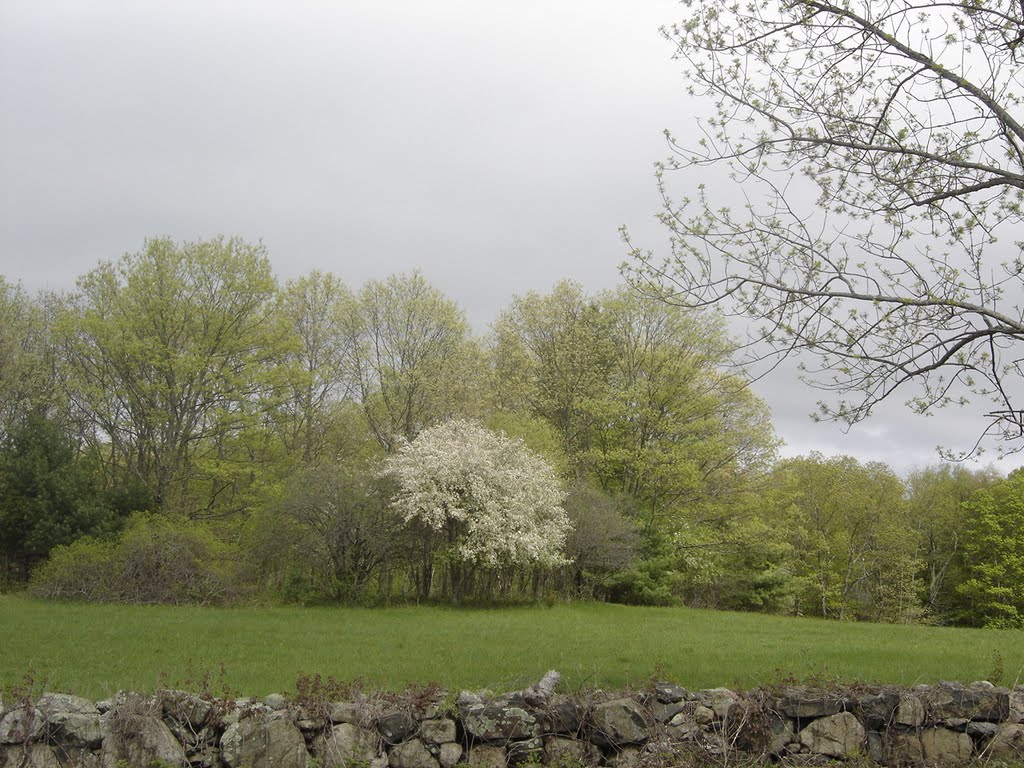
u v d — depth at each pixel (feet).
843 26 31.58
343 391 127.75
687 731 28.43
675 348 125.18
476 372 130.21
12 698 27.71
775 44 32.35
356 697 27.86
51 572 87.40
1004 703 30.71
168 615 74.18
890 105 32.12
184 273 111.45
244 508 114.21
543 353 137.69
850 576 151.64
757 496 134.51
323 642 58.03
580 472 129.90
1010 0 31.04
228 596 85.61
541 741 27.68
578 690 30.14
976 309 30.09
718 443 123.85
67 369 115.96
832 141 31.99
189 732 26.76
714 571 124.57
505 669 44.83
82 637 58.54
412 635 63.36
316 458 128.26
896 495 153.07
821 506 151.64
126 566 85.40
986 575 139.95
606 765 27.66
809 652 54.39
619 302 126.62
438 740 27.27
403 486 93.09
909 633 77.56
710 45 32.68
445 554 94.07
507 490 97.66
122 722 26.08
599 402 125.70
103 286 111.24
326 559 92.58
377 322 124.98
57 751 25.70
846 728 29.35
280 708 27.30
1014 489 142.20
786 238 32.35
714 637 67.31
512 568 103.30
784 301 31.68
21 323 115.44
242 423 110.01
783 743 28.91
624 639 63.62
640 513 121.80
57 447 105.09
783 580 130.21
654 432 128.36
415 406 126.31
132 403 109.91
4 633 59.47
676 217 33.17
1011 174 30.76
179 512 110.52
